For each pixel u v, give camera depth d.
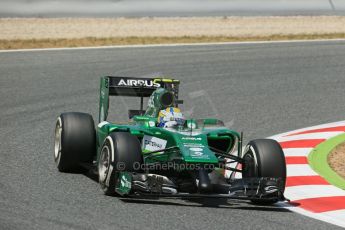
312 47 80.25
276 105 54.84
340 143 42.38
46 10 95.44
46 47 75.94
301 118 50.88
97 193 29.42
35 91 56.44
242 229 25.20
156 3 99.06
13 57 70.06
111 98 56.59
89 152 32.81
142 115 34.59
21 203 27.11
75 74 63.19
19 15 94.75
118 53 73.31
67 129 32.59
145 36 84.81
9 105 51.38
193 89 58.56
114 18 98.06
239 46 79.50
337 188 33.03
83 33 85.62
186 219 26.00
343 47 80.81
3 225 23.80
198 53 74.44
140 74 63.09
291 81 63.78
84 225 24.36
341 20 101.38
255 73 66.25
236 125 47.84
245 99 56.22
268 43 82.00
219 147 31.27
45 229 23.61
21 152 37.88
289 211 28.66
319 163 37.69
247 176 29.80
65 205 27.09
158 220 25.58
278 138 43.97
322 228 26.19
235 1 100.94
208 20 99.00
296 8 103.00
